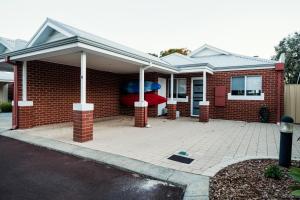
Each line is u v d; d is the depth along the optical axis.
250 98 10.92
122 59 7.35
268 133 7.38
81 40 5.35
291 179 3.11
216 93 11.75
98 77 11.23
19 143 5.73
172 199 2.69
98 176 3.46
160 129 7.98
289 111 10.73
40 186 3.04
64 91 9.38
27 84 7.82
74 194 2.81
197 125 9.21
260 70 10.65
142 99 8.60
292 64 23.48
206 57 13.38
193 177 3.29
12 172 3.59
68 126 8.34
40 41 8.06
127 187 3.05
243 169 3.59
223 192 2.74
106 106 11.84
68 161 4.23
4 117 12.05
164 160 4.16
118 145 5.34
